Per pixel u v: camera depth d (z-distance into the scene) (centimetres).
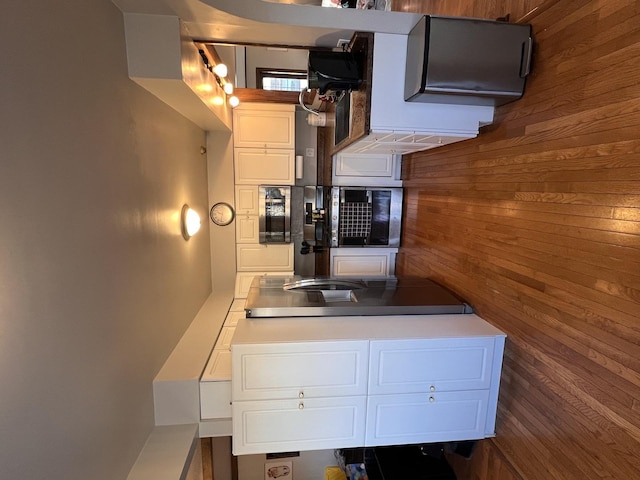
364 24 145
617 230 102
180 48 141
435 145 204
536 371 137
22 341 81
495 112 158
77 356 103
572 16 117
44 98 87
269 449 159
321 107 290
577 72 115
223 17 140
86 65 107
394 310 179
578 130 115
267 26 149
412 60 143
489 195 165
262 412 155
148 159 160
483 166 169
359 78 160
